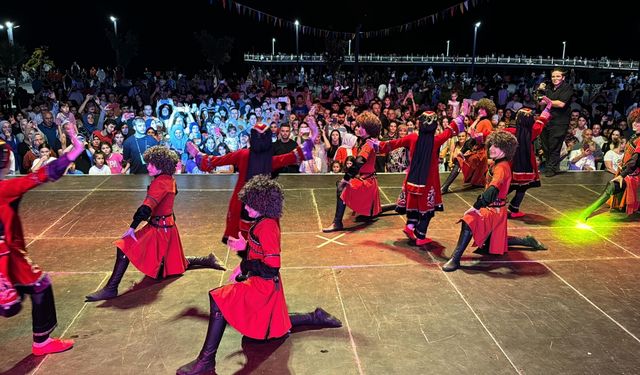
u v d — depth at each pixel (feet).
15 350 13.15
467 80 123.65
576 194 27.20
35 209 24.02
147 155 15.74
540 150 34.47
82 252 19.22
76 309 15.14
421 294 16.26
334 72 107.24
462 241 17.83
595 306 15.61
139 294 16.06
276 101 44.45
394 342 13.65
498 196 18.25
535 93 24.12
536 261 18.83
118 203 24.94
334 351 13.21
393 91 77.92
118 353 13.04
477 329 14.30
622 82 102.12
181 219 22.85
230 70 150.41
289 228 21.95
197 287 16.55
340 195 21.40
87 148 32.27
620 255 19.36
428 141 19.08
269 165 15.64
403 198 20.51
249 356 12.95
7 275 11.52
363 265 18.33
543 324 14.58
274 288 12.51
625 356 13.14
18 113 42.93
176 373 12.17
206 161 16.17
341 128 37.04
